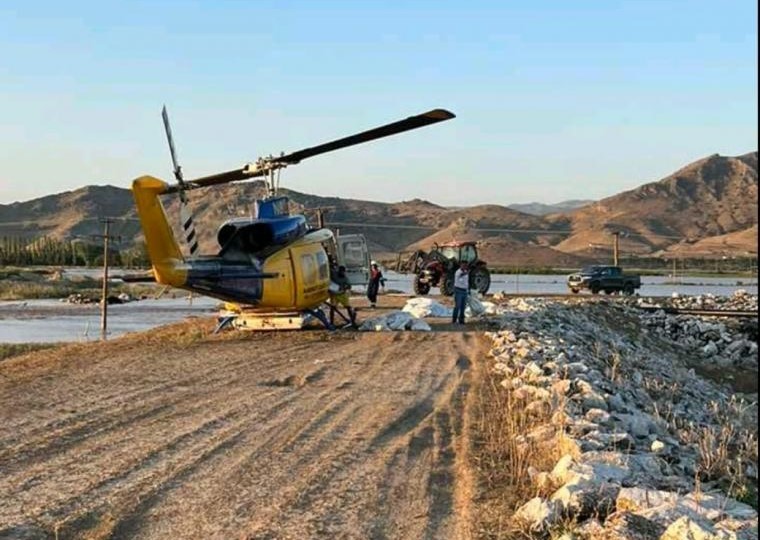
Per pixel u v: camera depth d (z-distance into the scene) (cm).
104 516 732
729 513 663
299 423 1102
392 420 1120
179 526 708
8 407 1214
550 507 691
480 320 2617
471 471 859
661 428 1170
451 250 3950
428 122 1666
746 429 1474
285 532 694
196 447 972
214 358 1753
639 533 616
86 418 1134
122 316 4622
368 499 780
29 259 13862
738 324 3778
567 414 1060
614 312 3778
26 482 831
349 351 1862
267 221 2098
